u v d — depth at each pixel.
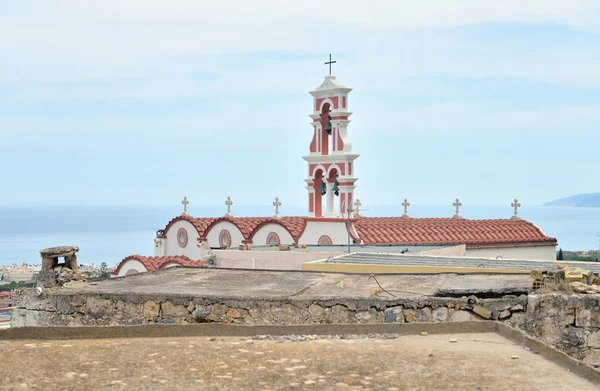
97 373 15.02
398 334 17.95
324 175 55.44
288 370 15.09
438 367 15.20
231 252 42.22
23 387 14.20
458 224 58.53
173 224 63.59
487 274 25.27
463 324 18.12
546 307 20.64
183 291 23.56
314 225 53.03
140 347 16.94
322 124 55.84
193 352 16.45
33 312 24.39
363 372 14.91
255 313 22.02
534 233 60.19
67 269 25.88
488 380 14.39
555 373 14.85
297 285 24.39
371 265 28.56
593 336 20.31
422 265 29.20
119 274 56.25
